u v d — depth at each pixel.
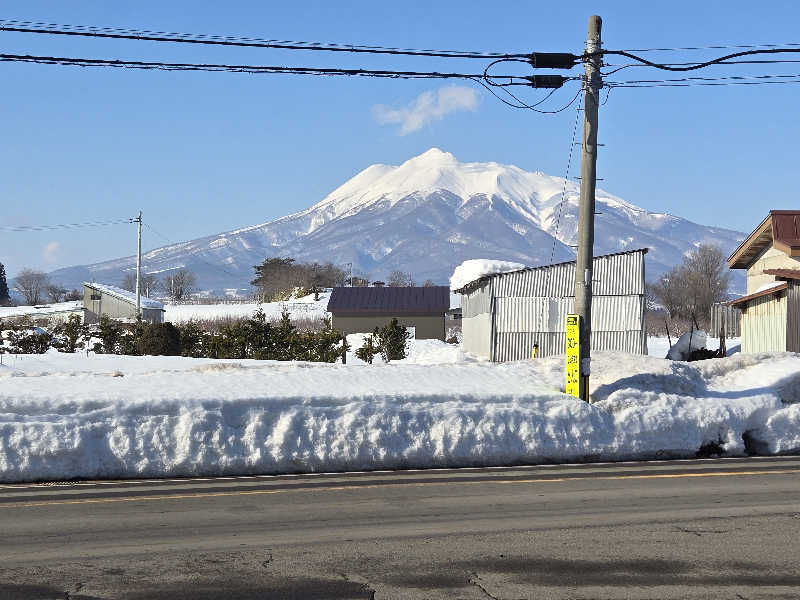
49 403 16.33
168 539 10.91
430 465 17.19
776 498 13.66
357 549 10.42
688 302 108.12
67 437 15.77
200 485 14.88
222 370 22.50
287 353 43.44
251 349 43.78
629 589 8.88
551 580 9.17
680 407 19.33
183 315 120.38
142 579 9.17
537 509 12.77
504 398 18.52
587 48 20.97
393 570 9.52
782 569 9.61
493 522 11.88
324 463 16.69
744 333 42.09
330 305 89.31
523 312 46.16
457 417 17.64
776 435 19.69
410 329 86.94
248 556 10.09
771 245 45.94
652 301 132.62
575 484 14.95
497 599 8.56
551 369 22.77
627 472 16.31
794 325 37.34
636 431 18.62
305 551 10.32
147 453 16.03
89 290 100.81
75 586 8.93
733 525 11.73
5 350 44.97
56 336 52.28
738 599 8.57
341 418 17.12
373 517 12.20
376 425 17.17
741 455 19.20
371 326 88.31
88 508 12.84
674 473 16.19
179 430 16.31
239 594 8.68
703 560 9.95
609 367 22.55
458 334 97.19
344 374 21.05
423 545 10.62
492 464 17.53
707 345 57.41
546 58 21.42
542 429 18.03
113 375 21.17
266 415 16.88
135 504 13.15
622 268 45.00
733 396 20.84
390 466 16.98
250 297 191.50
